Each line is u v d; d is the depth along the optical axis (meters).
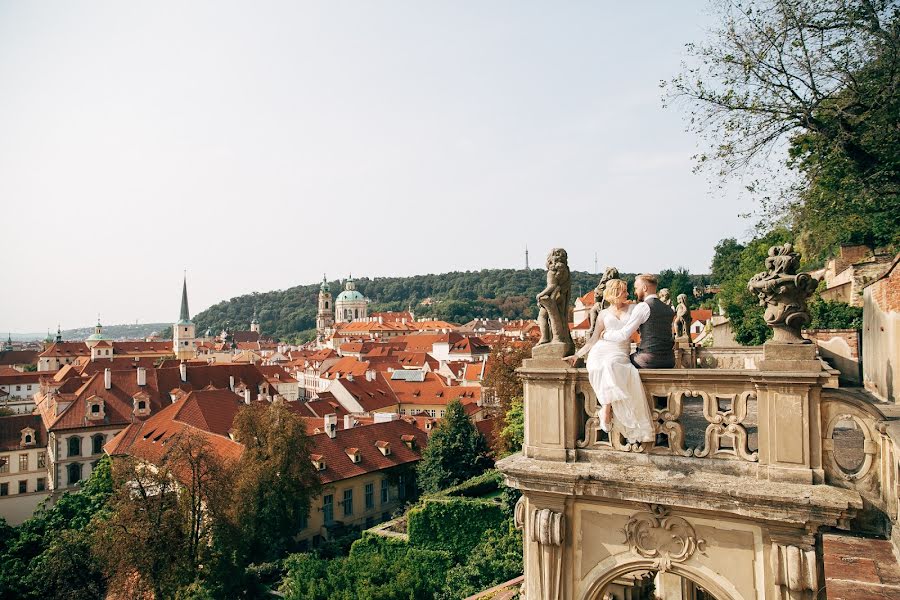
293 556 48.16
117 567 39.34
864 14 18.53
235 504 46.81
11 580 43.47
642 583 15.18
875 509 7.21
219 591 41.31
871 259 34.97
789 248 7.85
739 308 44.34
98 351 178.00
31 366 186.00
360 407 95.50
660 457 8.46
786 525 7.56
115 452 65.75
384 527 51.91
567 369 8.99
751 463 7.93
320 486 54.22
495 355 65.38
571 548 9.09
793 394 7.66
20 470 78.94
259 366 127.62
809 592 7.38
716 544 8.13
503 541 39.81
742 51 19.98
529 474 9.04
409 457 66.44
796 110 19.89
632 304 9.00
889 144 18.97
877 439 7.35
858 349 24.33
